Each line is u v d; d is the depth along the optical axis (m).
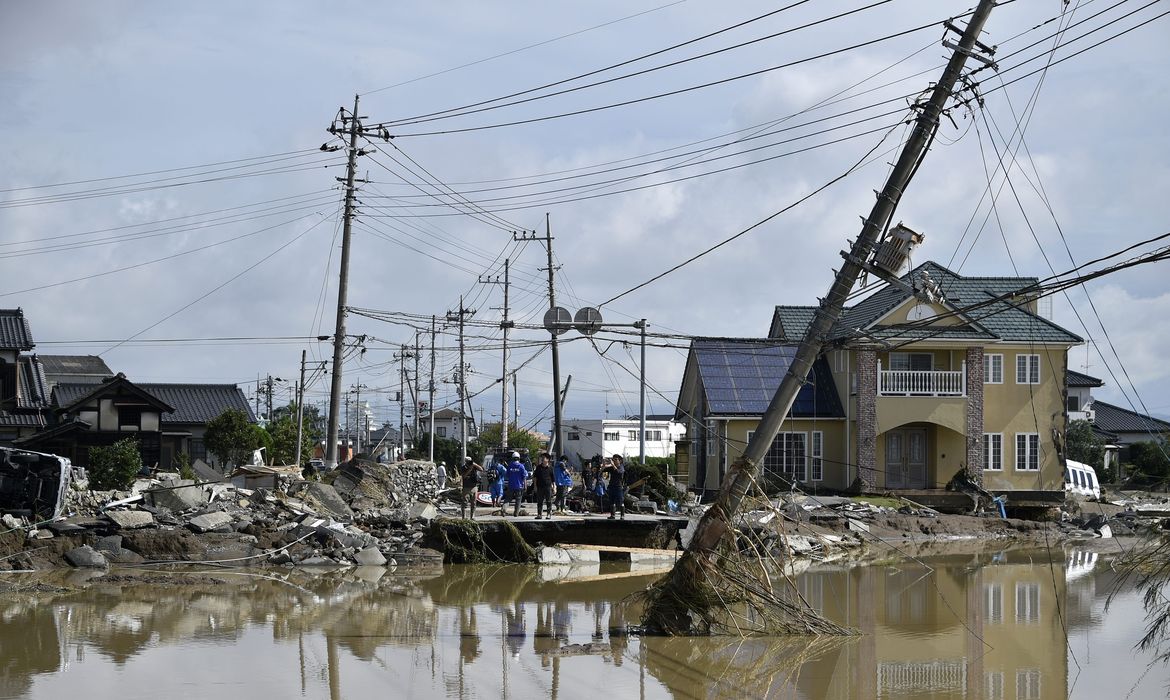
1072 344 48.03
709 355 49.12
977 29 17.16
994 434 47.88
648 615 19.38
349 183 38.00
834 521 38.38
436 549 29.66
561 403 45.72
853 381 47.00
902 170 17.77
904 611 22.73
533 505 37.22
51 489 26.36
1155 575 15.77
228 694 14.30
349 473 35.12
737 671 16.53
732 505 18.86
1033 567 31.17
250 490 31.14
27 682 14.66
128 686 14.56
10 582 23.27
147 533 26.92
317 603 22.08
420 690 14.94
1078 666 17.38
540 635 19.12
